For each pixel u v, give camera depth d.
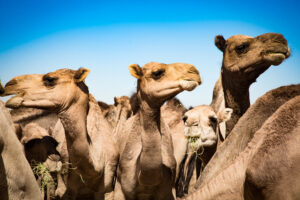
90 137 7.56
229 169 4.40
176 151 8.48
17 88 6.73
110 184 7.59
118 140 8.35
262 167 3.94
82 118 6.92
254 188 4.02
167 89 5.98
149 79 6.11
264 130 4.21
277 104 4.46
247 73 7.12
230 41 7.44
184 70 6.03
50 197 8.03
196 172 7.89
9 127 4.32
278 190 3.83
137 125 7.37
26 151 8.00
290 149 3.81
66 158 7.56
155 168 6.13
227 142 4.73
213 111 6.92
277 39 6.81
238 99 7.46
